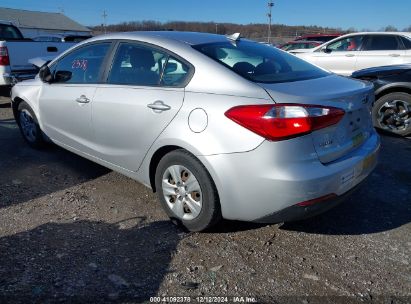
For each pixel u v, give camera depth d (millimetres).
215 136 2799
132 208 3652
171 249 3000
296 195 2650
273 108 2621
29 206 3643
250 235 3217
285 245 3090
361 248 3059
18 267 2717
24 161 4820
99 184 4184
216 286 2604
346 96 2900
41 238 3096
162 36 3525
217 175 2811
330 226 3381
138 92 3381
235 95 2803
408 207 3734
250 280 2672
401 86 5953
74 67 4223
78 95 3994
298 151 2652
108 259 2850
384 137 6156
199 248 3023
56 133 4535
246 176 2711
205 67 3059
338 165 2820
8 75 7688
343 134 2941
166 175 3242
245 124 2678
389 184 4250
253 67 3148
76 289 2523
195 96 2975
